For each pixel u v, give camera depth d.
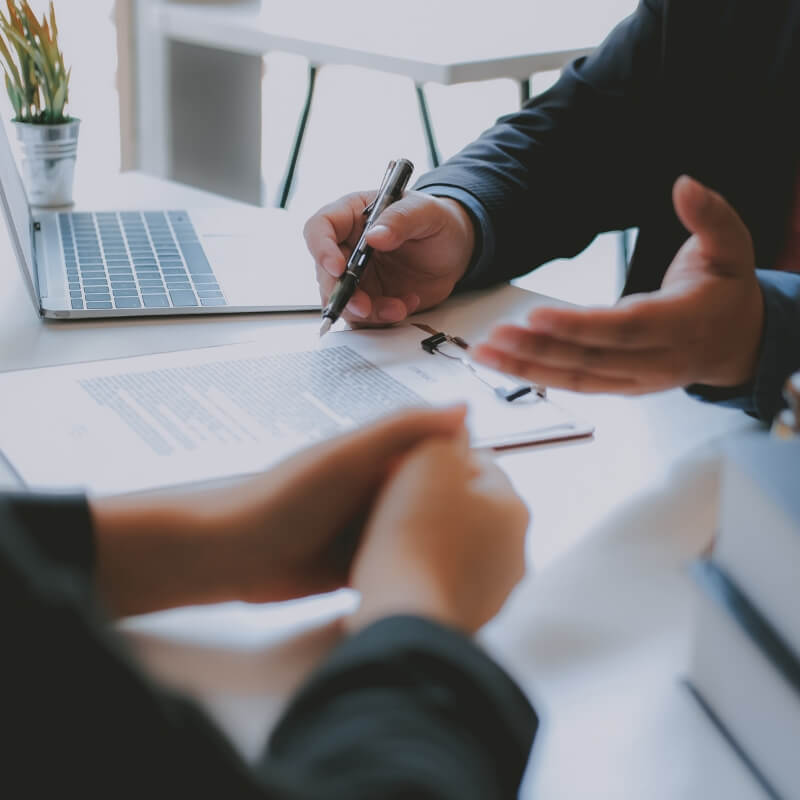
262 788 0.28
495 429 0.72
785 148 1.11
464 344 0.86
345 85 3.37
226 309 0.93
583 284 2.73
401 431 0.51
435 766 0.31
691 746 0.45
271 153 2.90
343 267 0.90
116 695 0.26
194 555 0.51
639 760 0.44
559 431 0.72
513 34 1.81
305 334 0.88
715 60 1.12
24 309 0.93
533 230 1.06
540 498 0.65
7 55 1.19
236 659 0.50
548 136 1.12
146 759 0.26
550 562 0.59
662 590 0.56
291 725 0.34
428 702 0.33
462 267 0.98
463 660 0.35
